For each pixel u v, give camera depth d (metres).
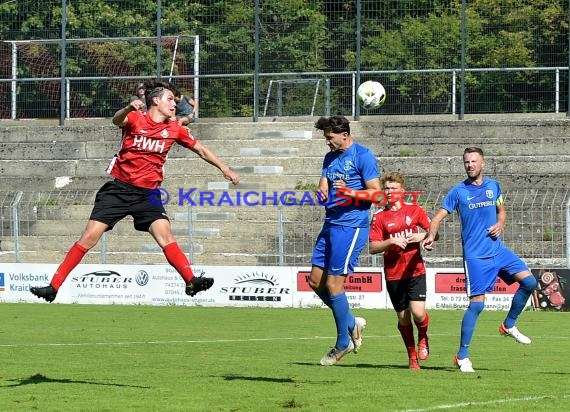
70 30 84.12
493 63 78.00
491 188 28.64
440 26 78.31
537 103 77.69
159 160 23.84
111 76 83.00
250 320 48.94
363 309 55.28
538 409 20.95
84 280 59.66
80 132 81.94
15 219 61.53
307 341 38.69
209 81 81.50
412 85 78.75
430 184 71.44
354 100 79.50
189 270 23.48
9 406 21.17
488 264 28.52
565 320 49.03
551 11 76.94
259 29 80.75
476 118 78.50
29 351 34.28
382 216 29.36
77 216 72.19
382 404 21.56
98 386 24.52
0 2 84.38
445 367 29.83
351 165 26.67
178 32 82.12
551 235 60.41
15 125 85.38
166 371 28.16
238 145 77.62
